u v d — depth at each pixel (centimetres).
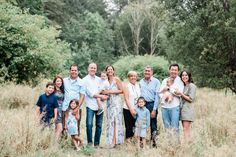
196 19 1259
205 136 824
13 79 1875
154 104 870
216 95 1861
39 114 852
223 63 1265
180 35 1311
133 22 5378
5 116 848
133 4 5347
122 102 980
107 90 888
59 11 4644
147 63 3688
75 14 5400
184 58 1339
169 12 1339
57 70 2128
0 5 2027
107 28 5638
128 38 5691
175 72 827
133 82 895
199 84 1358
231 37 1236
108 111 895
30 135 739
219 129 897
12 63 1884
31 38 1972
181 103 830
